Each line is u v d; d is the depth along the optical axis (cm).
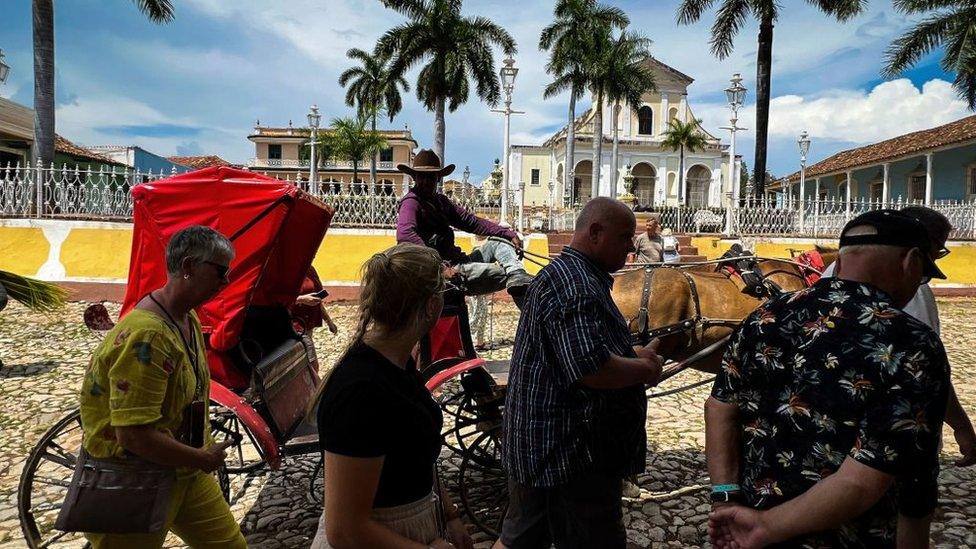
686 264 509
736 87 1791
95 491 243
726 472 200
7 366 774
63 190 1288
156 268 363
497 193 1661
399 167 432
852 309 177
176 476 260
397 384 184
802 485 177
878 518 177
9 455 514
